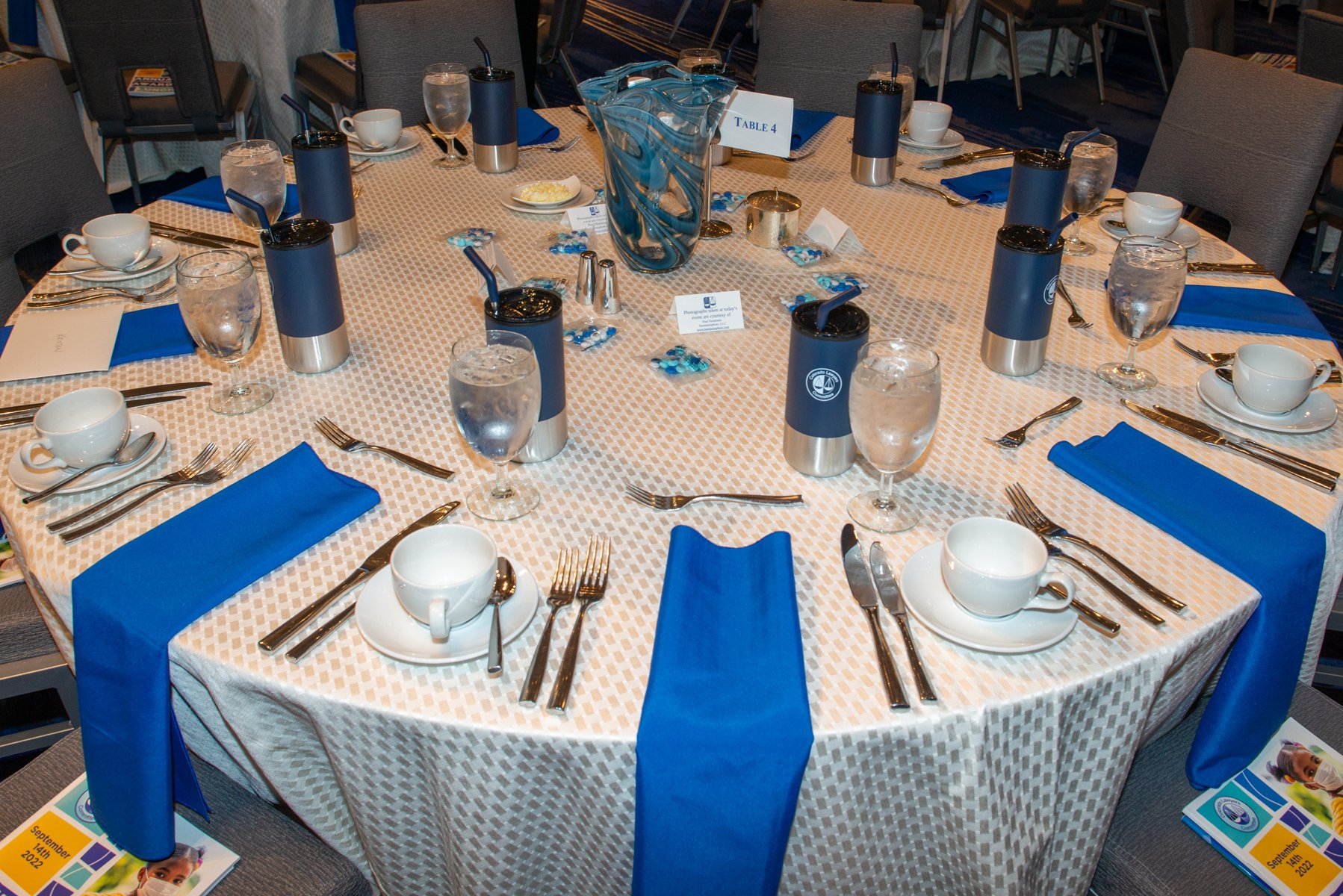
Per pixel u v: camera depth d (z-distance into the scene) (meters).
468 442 0.95
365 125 1.89
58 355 1.24
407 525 0.97
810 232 1.60
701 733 0.76
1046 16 4.32
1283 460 1.06
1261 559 0.91
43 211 1.73
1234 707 0.95
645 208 1.42
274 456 1.07
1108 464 1.04
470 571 0.87
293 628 0.84
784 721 0.76
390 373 1.24
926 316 1.37
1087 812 0.90
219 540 0.94
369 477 1.04
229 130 3.11
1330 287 3.32
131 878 0.95
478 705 0.79
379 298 1.42
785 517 0.99
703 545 0.94
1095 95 4.91
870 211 1.72
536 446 1.06
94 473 1.03
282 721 0.88
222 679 0.82
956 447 1.09
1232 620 0.87
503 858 0.85
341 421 1.14
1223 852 0.96
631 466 1.06
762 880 0.80
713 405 1.18
